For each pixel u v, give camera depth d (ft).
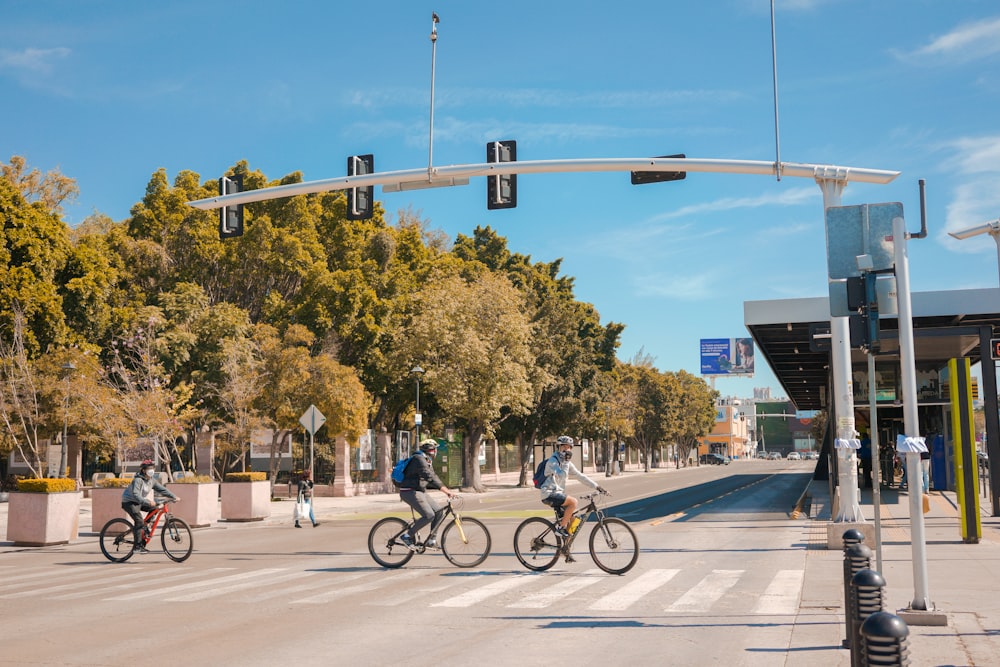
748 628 28.04
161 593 36.88
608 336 253.44
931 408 119.44
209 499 78.48
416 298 148.77
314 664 23.38
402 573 42.86
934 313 84.84
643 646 25.52
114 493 71.67
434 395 148.66
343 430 119.24
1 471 129.29
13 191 114.01
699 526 69.15
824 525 68.28
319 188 58.18
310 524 81.97
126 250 133.69
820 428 318.04
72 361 97.19
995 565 42.60
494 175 55.52
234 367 111.86
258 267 139.23
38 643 26.30
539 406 174.29
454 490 153.69
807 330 99.60
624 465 338.34
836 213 30.25
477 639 26.66
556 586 37.78
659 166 54.29
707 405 434.71
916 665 22.41
